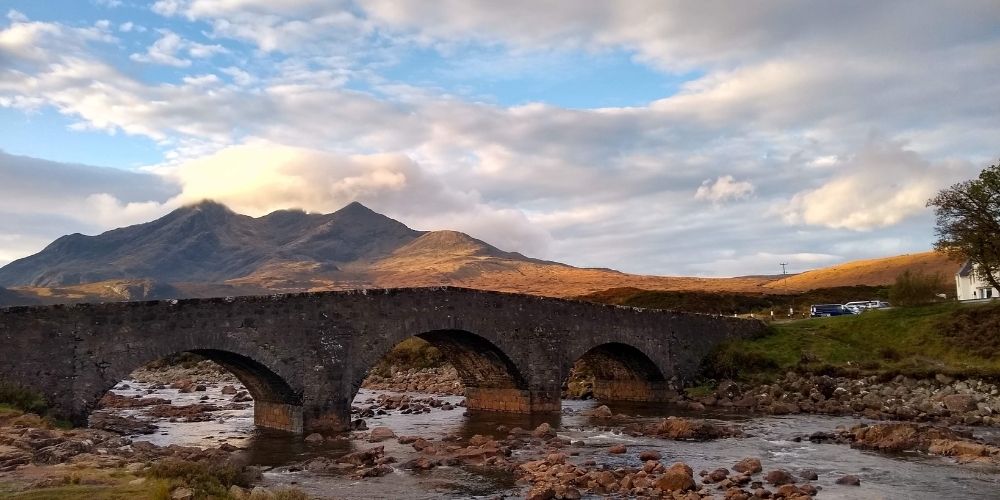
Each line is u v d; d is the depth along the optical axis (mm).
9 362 31359
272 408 42281
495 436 40219
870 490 26156
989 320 59688
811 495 25156
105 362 33500
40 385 31953
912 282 71625
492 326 48062
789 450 34969
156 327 34938
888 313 68750
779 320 83938
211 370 93375
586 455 33781
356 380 41406
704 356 63000
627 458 32969
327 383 40344
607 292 126875
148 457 28125
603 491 26344
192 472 22891
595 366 63438
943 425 42969
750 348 64000
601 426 44312
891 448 34438
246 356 37625
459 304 46375
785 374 59125
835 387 54812
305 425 39438
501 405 52438
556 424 45281
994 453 31656
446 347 51969
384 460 31656
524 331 49906
